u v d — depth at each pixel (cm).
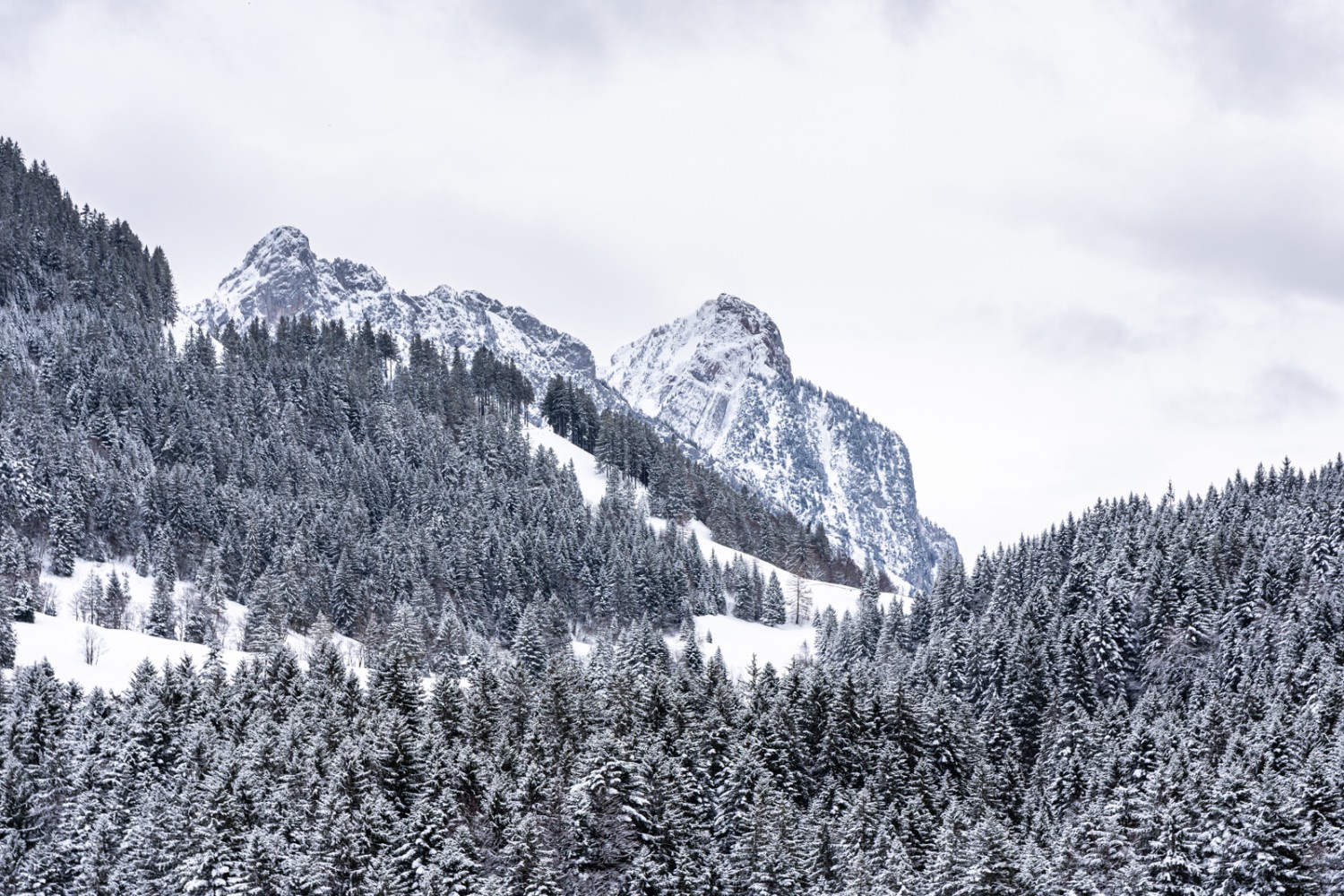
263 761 8069
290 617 15638
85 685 11306
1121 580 14888
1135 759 9250
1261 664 12188
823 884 7281
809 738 9844
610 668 12444
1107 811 7812
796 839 7594
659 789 7675
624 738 8156
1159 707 11869
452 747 8750
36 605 13888
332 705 9419
